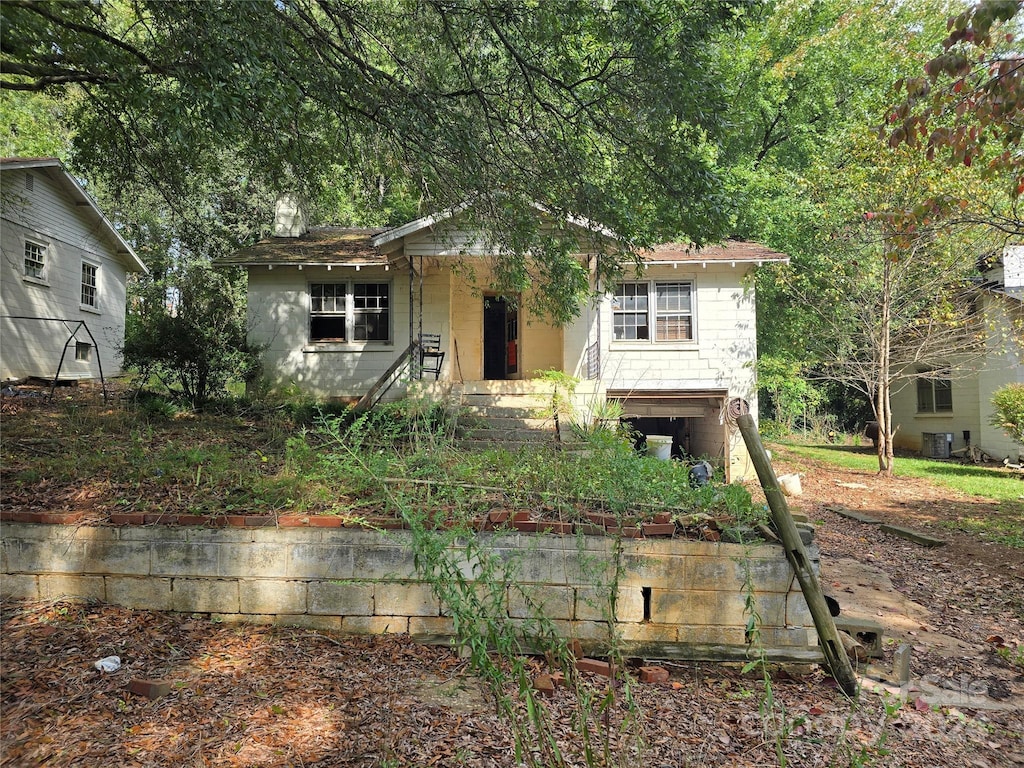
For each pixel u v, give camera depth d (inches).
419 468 215.3
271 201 864.3
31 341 575.5
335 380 577.6
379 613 179.0
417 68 288.8
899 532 380.2
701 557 176.9
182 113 226.2
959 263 583.8
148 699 139.7
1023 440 627.8
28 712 131.0
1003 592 277.9
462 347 605.6
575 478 202.7
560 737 134.8
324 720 136.7
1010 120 235.5
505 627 124.4
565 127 296.8
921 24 789.9
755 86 785.6
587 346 571.5
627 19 245.9
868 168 543.8
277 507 193.5
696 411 603.2
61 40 226.1
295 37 265.4
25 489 210.4
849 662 171.8
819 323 733.3
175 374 474.3
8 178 541.6
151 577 181.9
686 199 279.0
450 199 305.7
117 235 710.5
